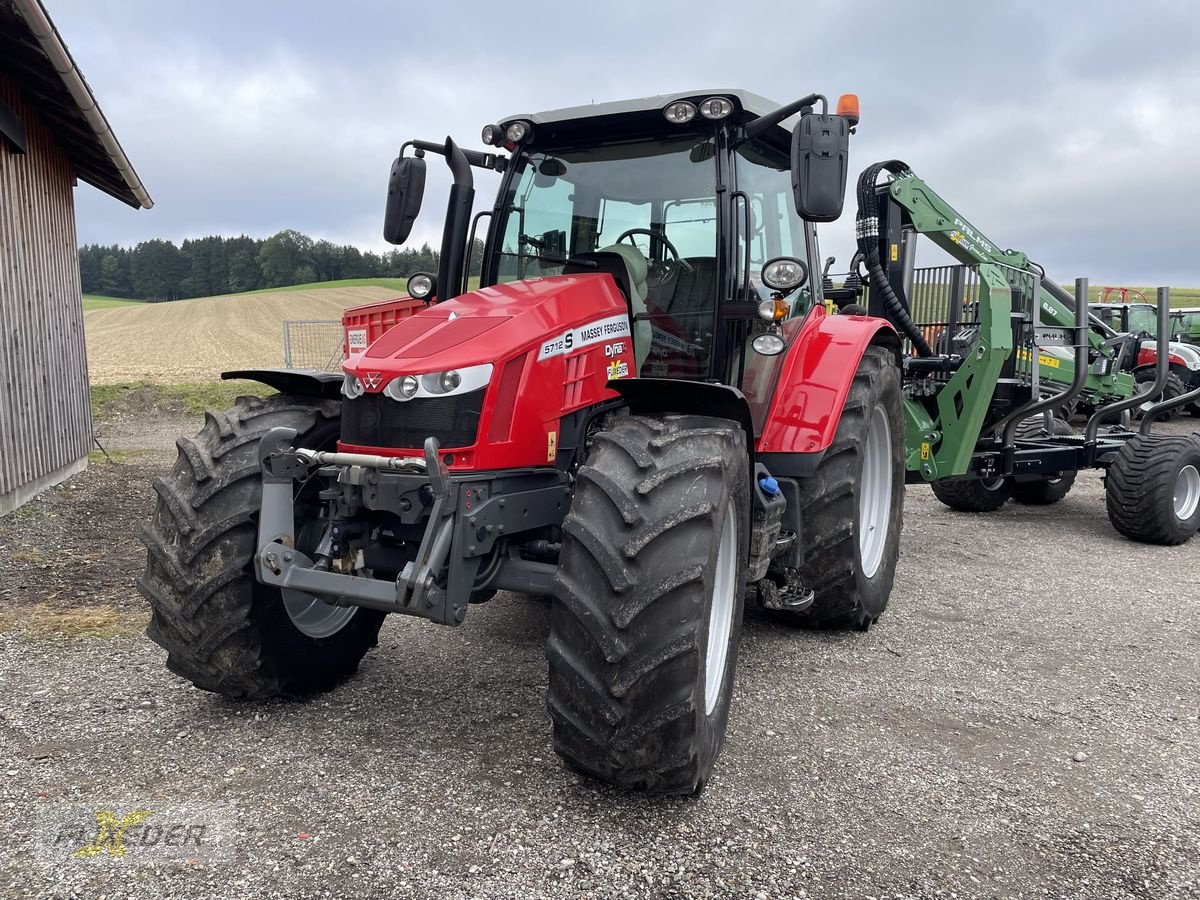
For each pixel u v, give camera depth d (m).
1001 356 5.70
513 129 3.67
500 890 2.18
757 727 3.20
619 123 3.61
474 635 4.12
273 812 2.51
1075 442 7.17
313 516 3.25
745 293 3.55
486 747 2.96
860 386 4.10
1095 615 4.67
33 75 6.65
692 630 2.43
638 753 2.45
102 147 7.68
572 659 2.47
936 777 2.84
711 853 2.37
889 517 4.55
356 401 2.94
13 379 6.59
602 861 2.32
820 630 4.35
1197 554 6.23
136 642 3.87
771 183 3.96
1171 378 14.98
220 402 14.00
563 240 3.71
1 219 6.48
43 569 5.02
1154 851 2.45
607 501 2.55
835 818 2.58
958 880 2.29
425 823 2.47
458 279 3.74
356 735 3.02
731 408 2.95
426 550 2.63
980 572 5.59
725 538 2.89
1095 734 3.20
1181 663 3.95
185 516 2.98
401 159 3.71
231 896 2.13
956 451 5.97
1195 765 2.97
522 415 2.89
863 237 6.00
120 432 12.08
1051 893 2.25
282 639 3.11
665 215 3.55
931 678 3.72
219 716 3.15
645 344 3.51
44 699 3.25
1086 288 6.21
